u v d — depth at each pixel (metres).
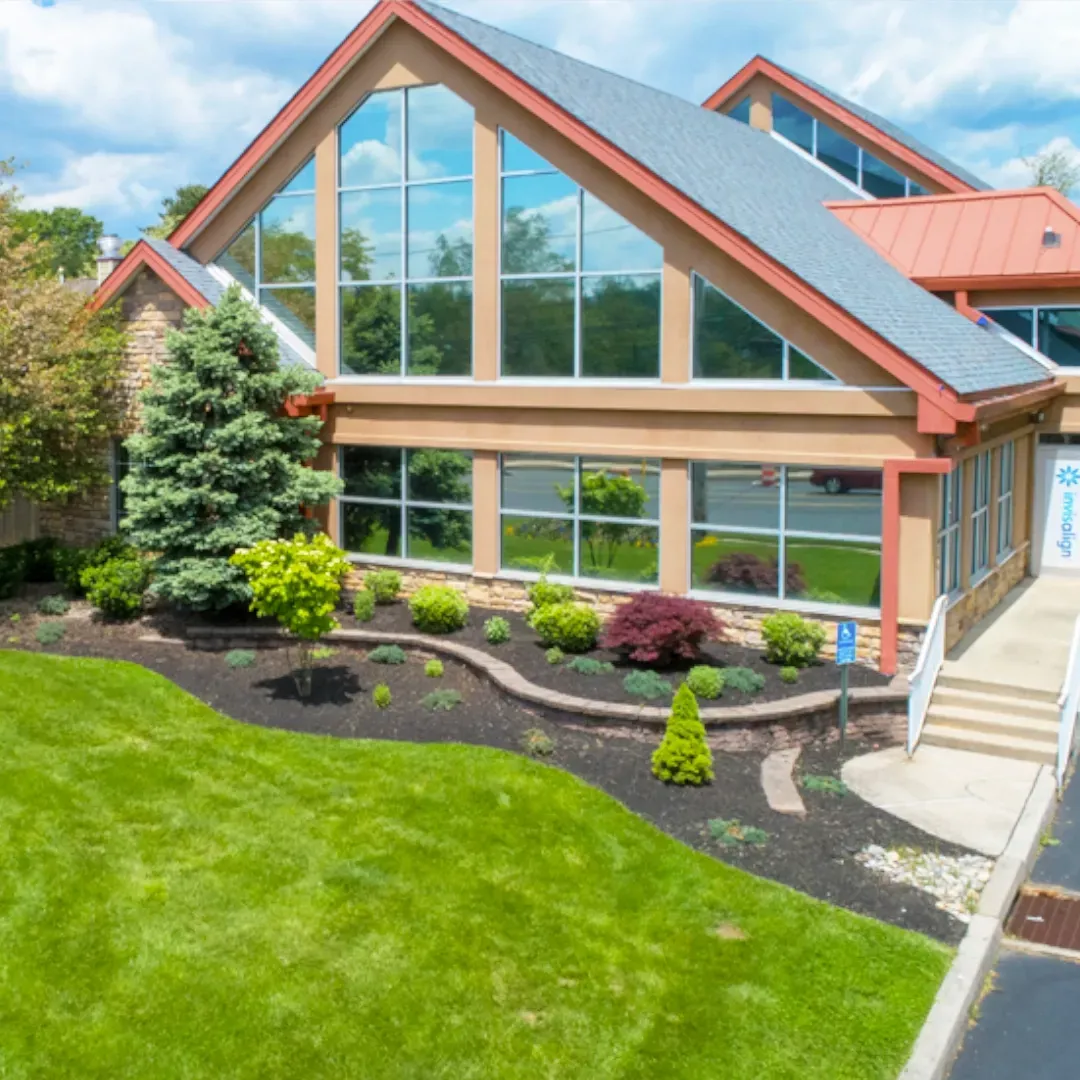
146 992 8.97
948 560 17.48
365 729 14.35
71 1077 8.07
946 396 14.84
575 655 16.47
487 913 10.21
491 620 17.23
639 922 10.24
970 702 15.61
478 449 18.92
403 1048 8.50
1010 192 23.28
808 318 16.11
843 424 16.05
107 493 21.92
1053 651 17.25
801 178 25.58
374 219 19.64
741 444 16.75
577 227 17.72
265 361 18.61
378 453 20.19
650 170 16.66
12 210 21.19
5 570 20.42
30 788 12.19
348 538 20.77
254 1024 8.66
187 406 17.95
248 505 18.14
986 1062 8.98
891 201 24.16
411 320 19.48
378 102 19.33
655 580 17.81
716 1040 8.74
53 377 18.98
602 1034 8.76
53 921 9.81
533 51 21.11
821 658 16.50
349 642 17.52
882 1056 8.65
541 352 18.31
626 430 17.62
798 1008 9.16
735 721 14.12
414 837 11.45
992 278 21.58
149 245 20.53
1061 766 14.46
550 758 13.57
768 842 11.83
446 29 18.12
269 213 20.80
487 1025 8.79
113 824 11.52
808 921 10.35
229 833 11.42
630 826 11.93
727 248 16.23
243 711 14.98
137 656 17.33
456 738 14.09
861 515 16.17
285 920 9.96
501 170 18.27
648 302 17.33
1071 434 22.64
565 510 18.45
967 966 9.86
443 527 19.67
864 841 12.06
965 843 12.20
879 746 15.06
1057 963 10.40
